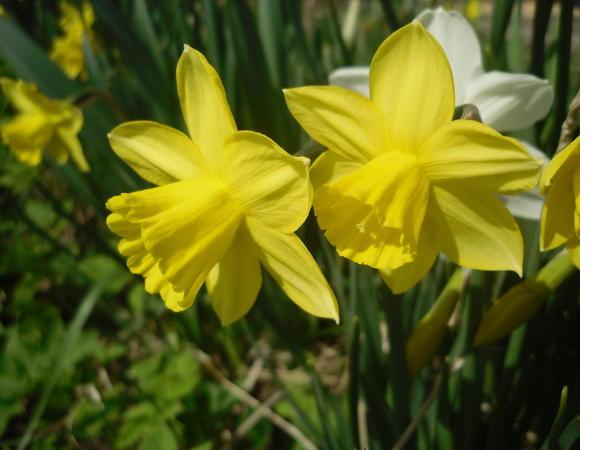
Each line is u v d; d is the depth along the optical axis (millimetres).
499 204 191
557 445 206
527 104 229
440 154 191
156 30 457
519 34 331
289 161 185
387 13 313
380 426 254
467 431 245
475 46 238
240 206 207
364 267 264
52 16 490
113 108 360
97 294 341
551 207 182
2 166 468
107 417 328
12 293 444
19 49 348
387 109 193
